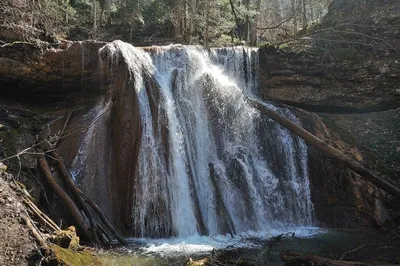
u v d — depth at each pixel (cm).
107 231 1083
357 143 1513
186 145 1291
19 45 1253
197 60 1530
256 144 1445
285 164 1436
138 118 1234
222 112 1436
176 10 2667
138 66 1357
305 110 1662
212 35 2691
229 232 1158
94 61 1356
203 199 1245
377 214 1262
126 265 828
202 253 921
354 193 1334
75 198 1086
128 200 1133
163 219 1130
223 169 1322
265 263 849
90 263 807
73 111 1359
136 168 1159
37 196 1015
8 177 915
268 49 1623
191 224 1168
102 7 2742
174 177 1205
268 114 1380
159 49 1481
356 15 1550
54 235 819
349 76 1543
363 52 1507
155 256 895
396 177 1381
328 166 1409
